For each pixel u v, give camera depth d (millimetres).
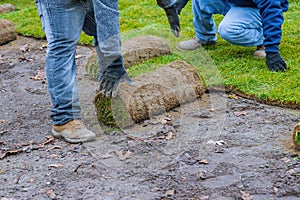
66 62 4473
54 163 4281
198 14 6090
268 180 3984
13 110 5176
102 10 4238
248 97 5129
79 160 4301
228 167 4137
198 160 4227
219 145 4387
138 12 7609
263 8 5508
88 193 3938
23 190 3996
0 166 4281
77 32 4461
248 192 3881
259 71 5531
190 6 7770
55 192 3963
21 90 5645
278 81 5312
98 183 4035
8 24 7250
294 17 7062
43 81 5840
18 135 4703
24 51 6844
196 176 4059
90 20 4543
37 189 4004
